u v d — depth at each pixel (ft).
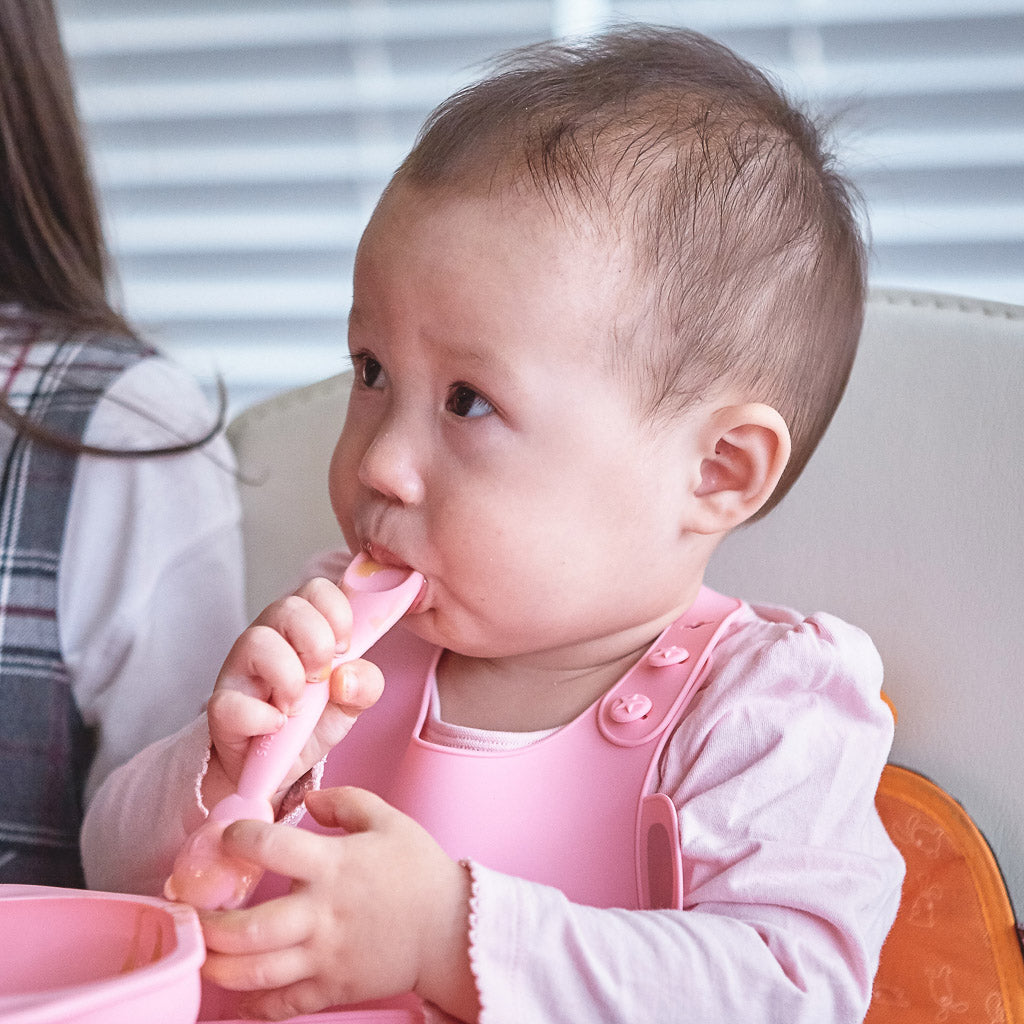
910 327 2.98
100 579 3.21
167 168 5.86
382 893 1.93
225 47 5.76
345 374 3.50
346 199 5.79
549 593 2.35
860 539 2.90
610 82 2.55
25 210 3.41
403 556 2.34
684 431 2.43
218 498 3.39
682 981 2.03
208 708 2.09
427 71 5.64
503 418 2.29
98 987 1.40
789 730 2.36
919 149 5.11
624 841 2.38
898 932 2.55
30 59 3.31
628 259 2.33
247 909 1.87
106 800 2.62
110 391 3.30
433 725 2.61
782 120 2.68
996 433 2.85
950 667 2.77
